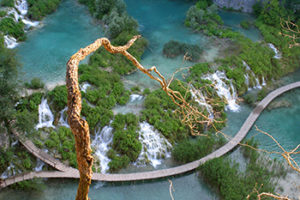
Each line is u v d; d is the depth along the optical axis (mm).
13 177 29031
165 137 33875
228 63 43188
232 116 38062
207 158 32062
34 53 42844
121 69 40906
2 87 29500
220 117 37250
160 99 36469
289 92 42562
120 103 35844
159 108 35500
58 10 53781
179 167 31156
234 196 27391
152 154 32625
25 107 32344
